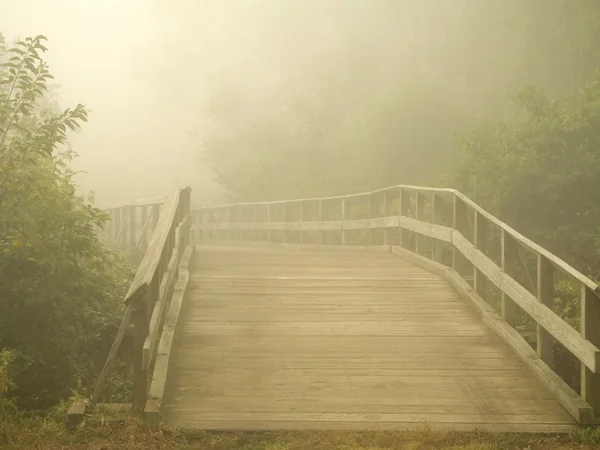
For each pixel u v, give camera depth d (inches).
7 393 271.4
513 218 485.1
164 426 224.1
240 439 219.6
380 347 293.7
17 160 309.6
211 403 243.0
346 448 210.7
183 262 405.1
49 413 250.2
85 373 297.1
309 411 238.1
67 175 330.3
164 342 278.4
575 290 411.2
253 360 278.5
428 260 437.1
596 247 458.0
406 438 217.6
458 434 221.5
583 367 241.0
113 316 323.9
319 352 287.6
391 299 356.8
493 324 312.8
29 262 289.9
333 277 402.3
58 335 292.0
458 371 272.2
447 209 452.1
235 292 362.9
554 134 493.7
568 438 222.1
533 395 252.8
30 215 298.0
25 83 318.7
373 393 252.5
